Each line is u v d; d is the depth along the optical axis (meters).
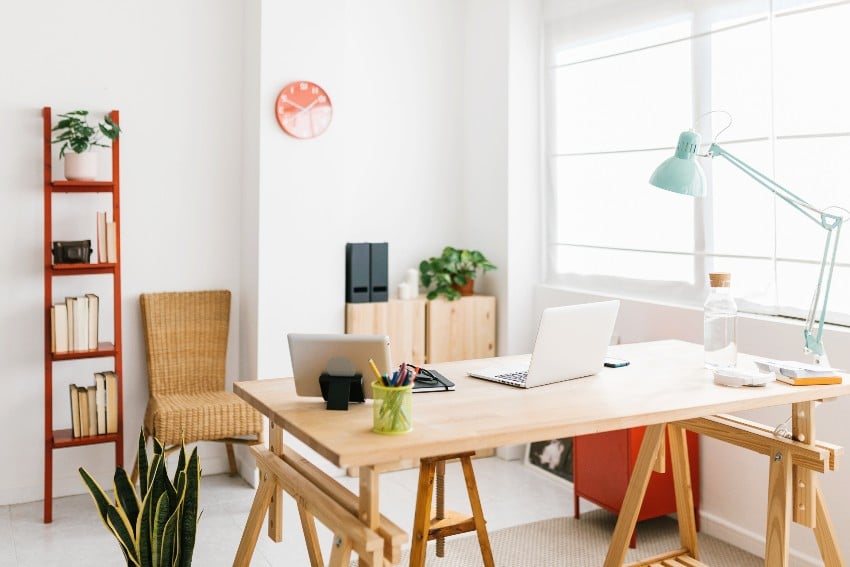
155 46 3.96
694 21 3.51
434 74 4.71
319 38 4.01
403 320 4.27
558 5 4.31
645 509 3.42
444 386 2.45
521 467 4.39
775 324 3.12
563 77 4.30
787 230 3.14
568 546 3.34
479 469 4.35
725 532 3.39
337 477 4.18
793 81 3.09
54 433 3.66
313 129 4.01
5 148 3.66
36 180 3.73
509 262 4.41
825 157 2.98
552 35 4.37
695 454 3.50
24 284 3.73
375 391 1.98
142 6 3.92
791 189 3.12
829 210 2.97
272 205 3.95
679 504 2.99
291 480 2.30
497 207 4.48
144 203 3.98
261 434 3.80
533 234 4.48
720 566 3.14
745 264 3.33
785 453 2.48
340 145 4.11
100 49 3.84
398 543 1.90
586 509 3.76
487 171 4.57
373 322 4.19
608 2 3.98
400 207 4.66
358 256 4.16
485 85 4.56
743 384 2.49
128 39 3.90
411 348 4.29
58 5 3.74
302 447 4.12
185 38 4.03
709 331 2.78
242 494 3.90
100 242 3.62
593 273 4.15
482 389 2.46
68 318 3.57
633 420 2.16
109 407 3.64
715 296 2.77
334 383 2.19
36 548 3.23
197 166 4.10
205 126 4.10
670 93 3.65
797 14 3.06
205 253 4.14
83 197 3.84
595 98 4.09
